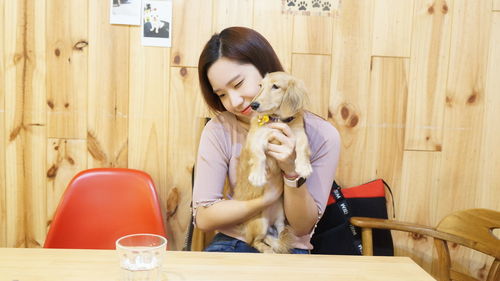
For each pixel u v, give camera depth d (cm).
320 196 123
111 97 159
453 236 123
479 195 166
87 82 158
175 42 157
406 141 163
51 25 155
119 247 72
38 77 157
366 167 164
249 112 115
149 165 163
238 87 113
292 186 107
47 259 83
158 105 160
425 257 168
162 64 158
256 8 156
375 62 159
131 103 160
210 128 129
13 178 161
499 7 158
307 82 159
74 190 140
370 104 161
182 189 164
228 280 75
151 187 143
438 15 158
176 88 159
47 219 164
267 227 114
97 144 161
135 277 71
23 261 82
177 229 166
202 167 127
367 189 158
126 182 144
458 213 124
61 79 157
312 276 78
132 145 161
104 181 144
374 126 162
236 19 156
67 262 82
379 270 82
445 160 164
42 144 160
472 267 168
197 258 86
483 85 161
